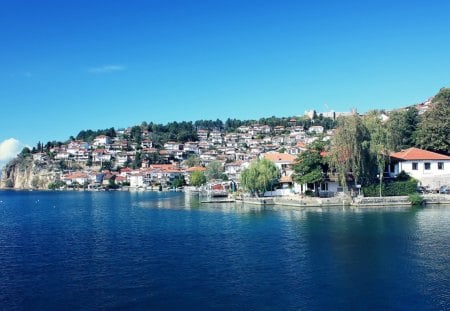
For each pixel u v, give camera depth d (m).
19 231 81.50
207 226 79.19
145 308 35.75
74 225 90.06
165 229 77.62
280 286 40.47
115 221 95.38
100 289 40.78
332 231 67.31
